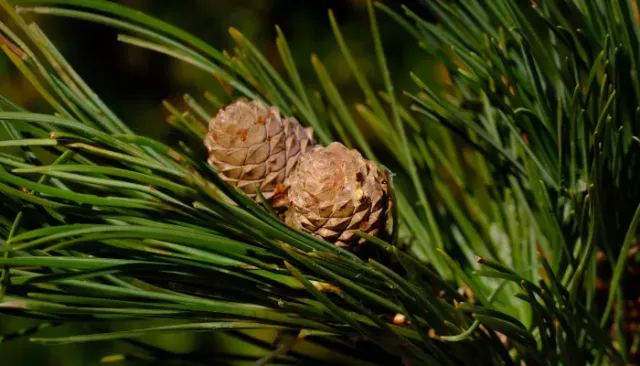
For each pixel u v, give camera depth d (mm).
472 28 660
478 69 644
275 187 635
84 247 595
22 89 1287
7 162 589
